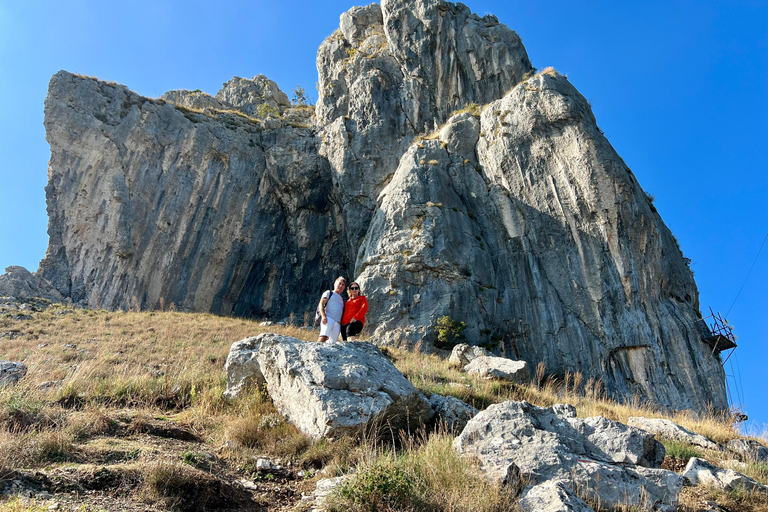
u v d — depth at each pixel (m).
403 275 27.44
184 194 36.97
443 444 6.71
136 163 36.00
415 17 38.97
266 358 8.58
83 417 6.83
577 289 27.11
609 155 28.64
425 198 29.98
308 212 39.47
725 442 11.51
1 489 4.56
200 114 40.34
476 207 31.02
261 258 38.44
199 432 7.45
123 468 5.30
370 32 41.88
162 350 18.81
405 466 5.98
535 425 7.03
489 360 16.44
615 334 25.66
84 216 33.91
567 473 6.18
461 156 32.62
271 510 5.40
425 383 11.94
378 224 30.58
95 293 32.50
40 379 10.64
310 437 7.09
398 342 25.36
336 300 10.55
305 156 38.88
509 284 28.48
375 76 38.22
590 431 7.07
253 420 7.56
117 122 36.25
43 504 4.41
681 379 24.62
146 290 34.19
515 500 5.49
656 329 25.64
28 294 30.47
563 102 29.80
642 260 27.11
